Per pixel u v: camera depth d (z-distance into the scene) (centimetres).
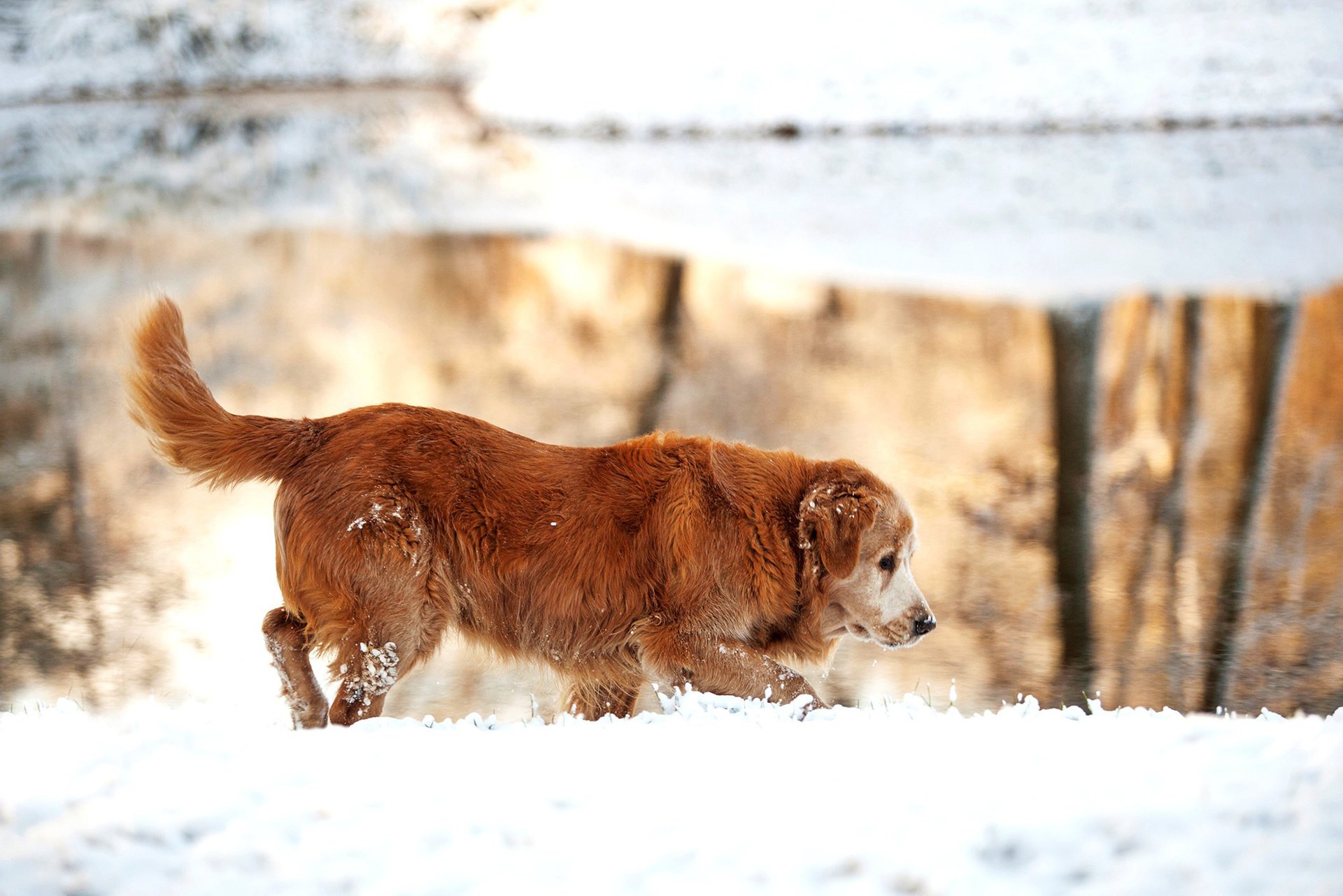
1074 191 2809
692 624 698
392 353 2022
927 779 491
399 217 2797
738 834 455
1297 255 2238
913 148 3403
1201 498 1539
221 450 665
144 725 582
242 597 1192
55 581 1242
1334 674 1105
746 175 3148
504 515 682
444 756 531
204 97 4469
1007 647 1163
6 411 1777
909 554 767
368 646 650
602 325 2178
